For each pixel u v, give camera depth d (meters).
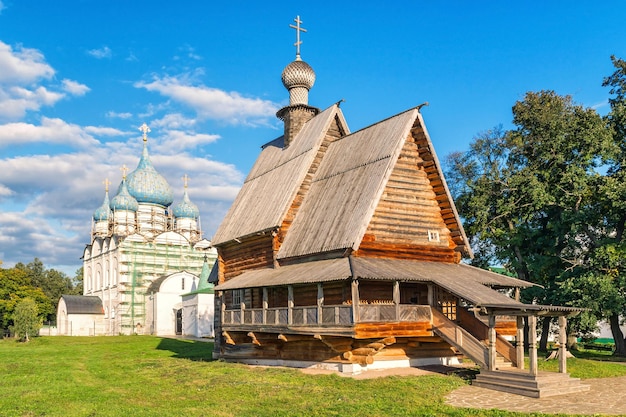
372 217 30.44
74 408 22.31
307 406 21.39
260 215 36.94
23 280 110.31
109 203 115.62
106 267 105.81
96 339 78.62
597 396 22.77
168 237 106.44
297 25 46.44
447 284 27.44
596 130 39.69
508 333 31.31
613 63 42.16
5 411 21.81
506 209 42.38
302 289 32.84
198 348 53.44
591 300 36.84
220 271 41.06
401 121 31.89
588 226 42.03
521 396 22.75
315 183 35.59
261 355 36.16
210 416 20.19
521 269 44.03
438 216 32.91
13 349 58.19
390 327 27.09
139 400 24.17
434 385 24.61
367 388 24.44
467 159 46.81
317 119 40.28
